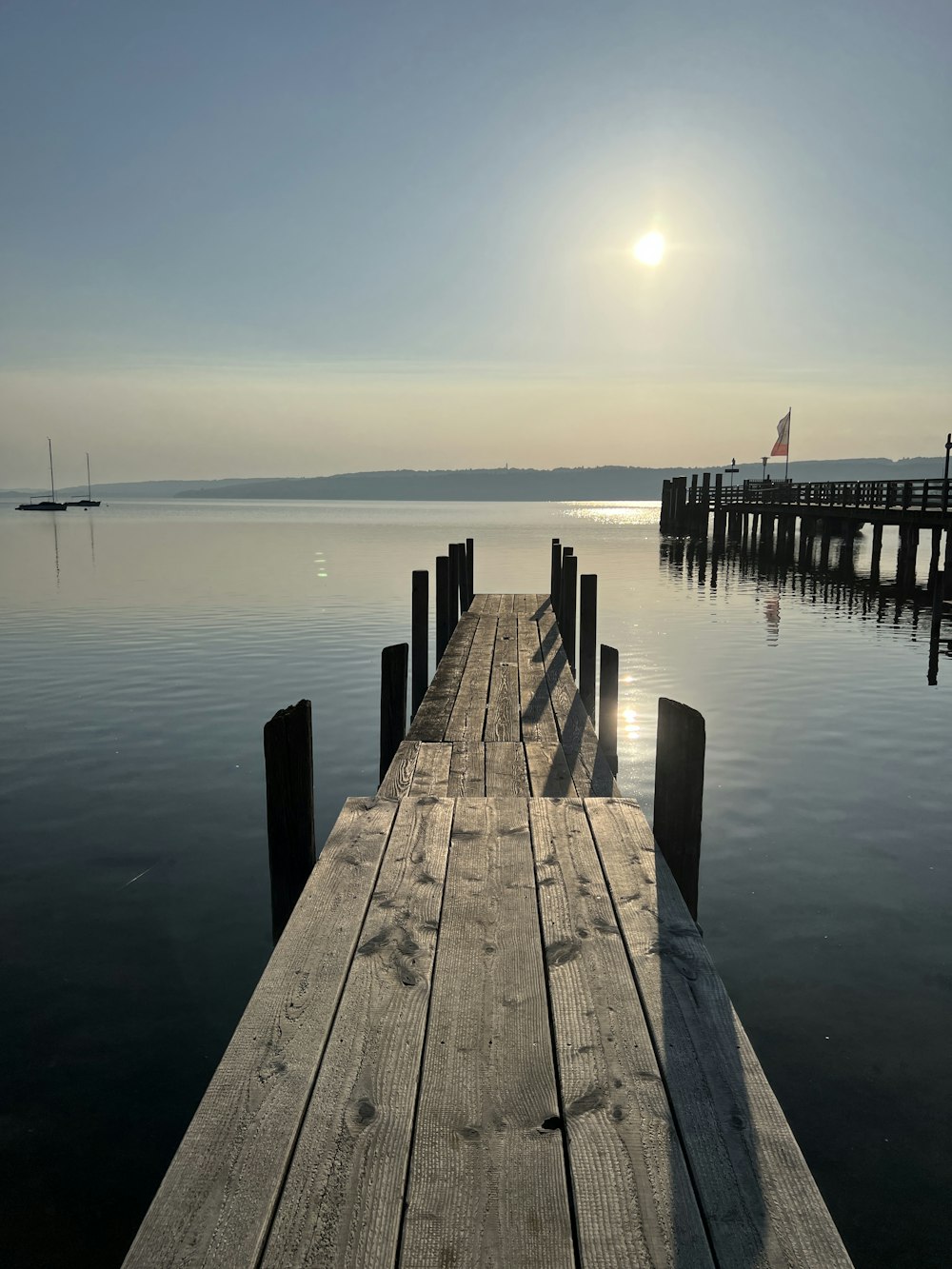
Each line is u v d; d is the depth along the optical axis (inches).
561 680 367.9
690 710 158.9
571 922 136.7
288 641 790.5
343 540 2573.8
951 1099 186.4
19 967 243.9
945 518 977.5
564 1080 99.7
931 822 346.6
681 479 2413.9
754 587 1214.3
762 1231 78.9
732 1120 93.4
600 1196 82.9
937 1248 149.6
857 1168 167.3
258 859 316.8
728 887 288.5
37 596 1126.4
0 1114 185.3
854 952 247.1
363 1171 85.7
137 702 560.1
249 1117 93.2
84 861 314.8
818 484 1571.1
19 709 538.9
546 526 3796.8
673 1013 112.9
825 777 402.0
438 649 555.2
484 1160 87.7
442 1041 106.7
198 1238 77.7
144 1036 212.7
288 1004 114.0
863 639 776.3
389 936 132.0
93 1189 165.6
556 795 217.3
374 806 189.5
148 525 3720.5
